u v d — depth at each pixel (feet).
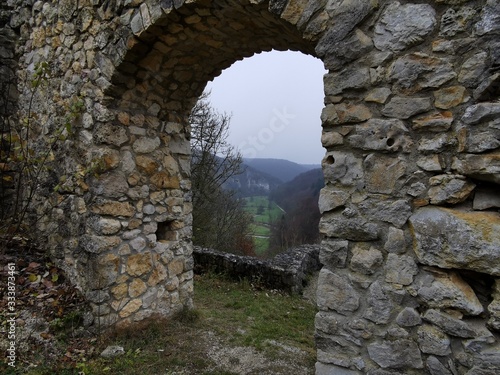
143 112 10.36
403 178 5.55
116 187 9.59
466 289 5.11
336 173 6.11
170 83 10.38
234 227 38.73
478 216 5.04
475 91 5.09
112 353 8.48
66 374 7.39
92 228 9.36
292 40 8.64
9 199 12.25
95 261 9.21
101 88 9.30
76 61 10.02
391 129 5.62
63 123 10.34
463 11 5.16
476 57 5.07
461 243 5.06
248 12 7.59
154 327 10.08
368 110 5.82
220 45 9.40
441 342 5.19
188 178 12.13
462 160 5.15
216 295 15.12
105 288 9.22
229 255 18.97
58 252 10.54
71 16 10.06
